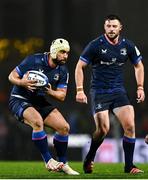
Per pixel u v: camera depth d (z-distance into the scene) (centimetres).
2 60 6512
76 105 5903
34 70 2467
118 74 2548
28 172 2642
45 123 2478
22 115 2433
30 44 6638
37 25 6781
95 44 2520
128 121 2509
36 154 4878
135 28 6781
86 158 2595
